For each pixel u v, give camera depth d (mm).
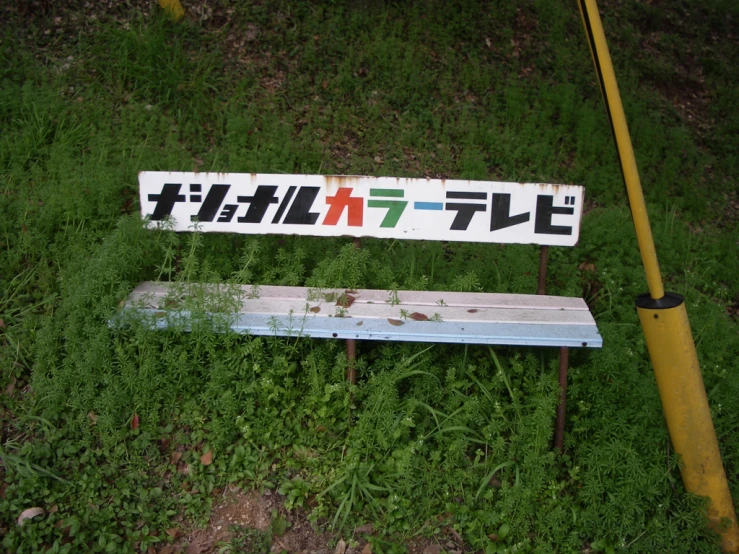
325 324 3471
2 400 3520
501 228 3896
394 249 4621
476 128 5895
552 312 3684
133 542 3045
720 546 3176
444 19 6969
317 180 3879
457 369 3666
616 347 3691
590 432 3533
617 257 4707
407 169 5504
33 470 3176
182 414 3416
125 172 4805
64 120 5250
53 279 4066
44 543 2992
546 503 3270
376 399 3395
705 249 5227
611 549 3139
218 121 5617
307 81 6156
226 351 3502
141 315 3410
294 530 3164
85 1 6398
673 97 7199
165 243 4113
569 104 6273
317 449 3406
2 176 4684
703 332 4102
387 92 6230
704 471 3166
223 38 6410
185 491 3240
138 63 5895
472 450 3484
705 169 6383
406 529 3146
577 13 7602
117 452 3291
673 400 3131
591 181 5641
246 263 3900
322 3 6816
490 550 3086
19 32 6059
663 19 8039
